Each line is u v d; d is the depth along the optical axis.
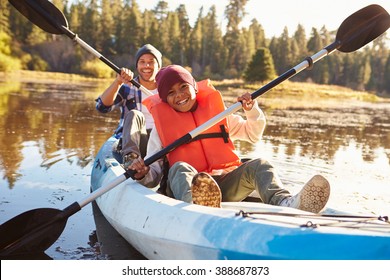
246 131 2.90
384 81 51.28
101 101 3.66
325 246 1.75
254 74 31.73
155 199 2.38
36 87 16.06
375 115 13.00
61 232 2.60
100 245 2.64
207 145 2.79
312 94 25.17
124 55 41.75
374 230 1.83
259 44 52.19
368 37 3.12
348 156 5.59
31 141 5.46
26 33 35.09
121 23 43.56
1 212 3.04
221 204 2.47
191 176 2.50
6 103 9.55
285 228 1.85
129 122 3.21
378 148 6.37
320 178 2.28
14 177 3.90
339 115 11.93
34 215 2.59
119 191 2.71
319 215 2.10
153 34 43.28
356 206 3.46
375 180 4.33
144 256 2.49
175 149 2.76
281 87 26.95
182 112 2.84
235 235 1.92
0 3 34.28
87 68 31.92
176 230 2.11
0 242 2.55
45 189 3.61
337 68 51.78
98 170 3.40
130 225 2.40
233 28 47.41
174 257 2.14
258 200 2.97
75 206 2.61
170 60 44.53
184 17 48.44
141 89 3.60
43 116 7.82
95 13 43.38
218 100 2.87
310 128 8.30
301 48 52.59
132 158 3.07
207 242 1.98
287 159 5.16
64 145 5.34
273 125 8.41
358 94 30.75
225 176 2.72
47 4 3.39
